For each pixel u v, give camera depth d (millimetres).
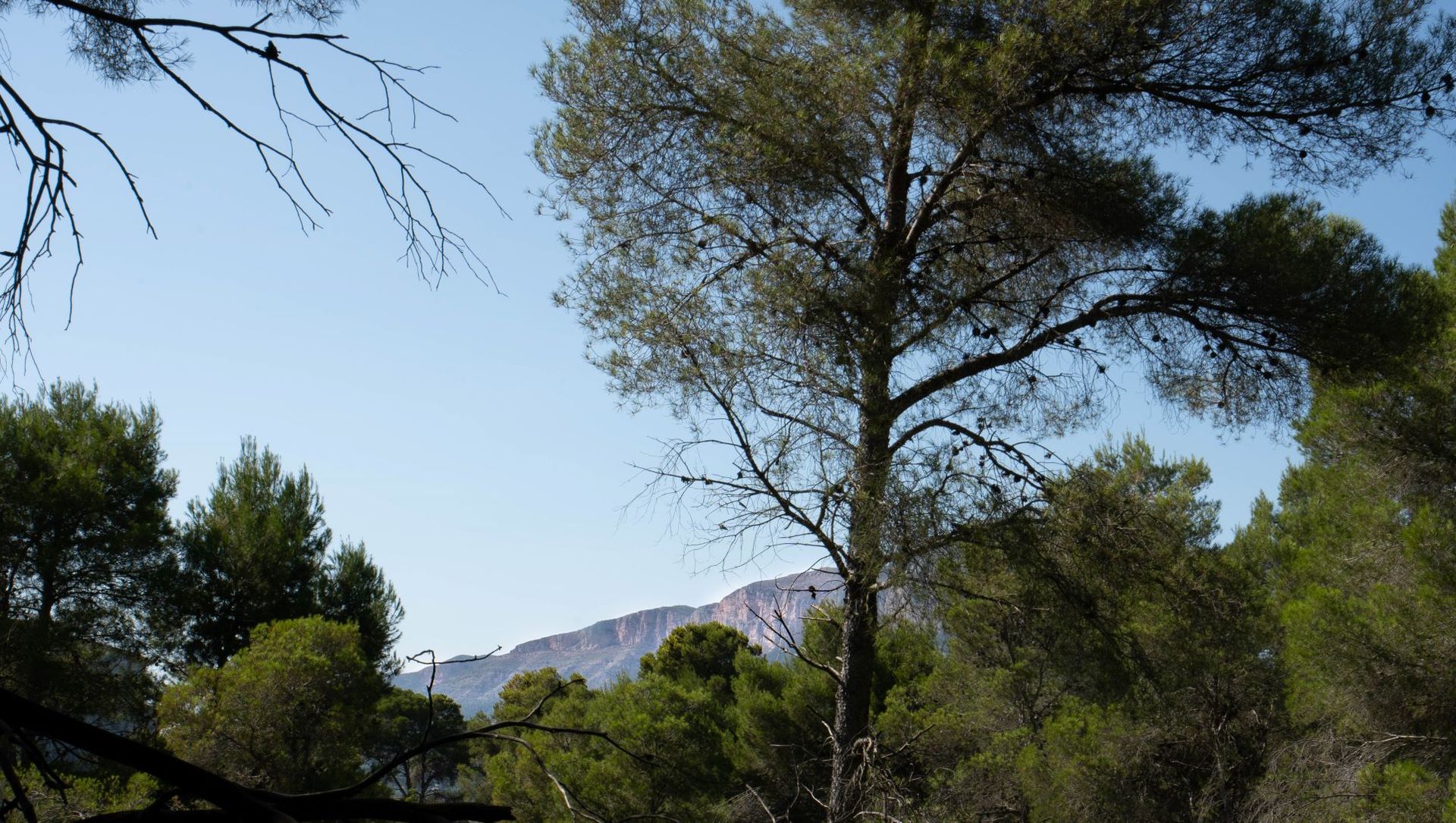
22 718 944
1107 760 11680
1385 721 10125
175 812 1069
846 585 7270
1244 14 6598
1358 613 10141
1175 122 7277
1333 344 6891
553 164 7598
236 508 21672
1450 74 6508
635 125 7320
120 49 2549
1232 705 11305
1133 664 7543
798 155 6855
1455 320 9852
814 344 6754
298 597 21844
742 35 7453
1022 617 7445
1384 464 10625
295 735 12820
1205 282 6957
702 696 11398
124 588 15461
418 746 1589
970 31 7172
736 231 7246
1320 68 6633
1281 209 7285
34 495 13945
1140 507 7492
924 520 6363
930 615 6957
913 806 6660
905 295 7070
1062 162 7035
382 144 2068
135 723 14391
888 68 7035
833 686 14312
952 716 12758
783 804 11469
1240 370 7340
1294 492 14953
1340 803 10016
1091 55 6617
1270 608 11555
